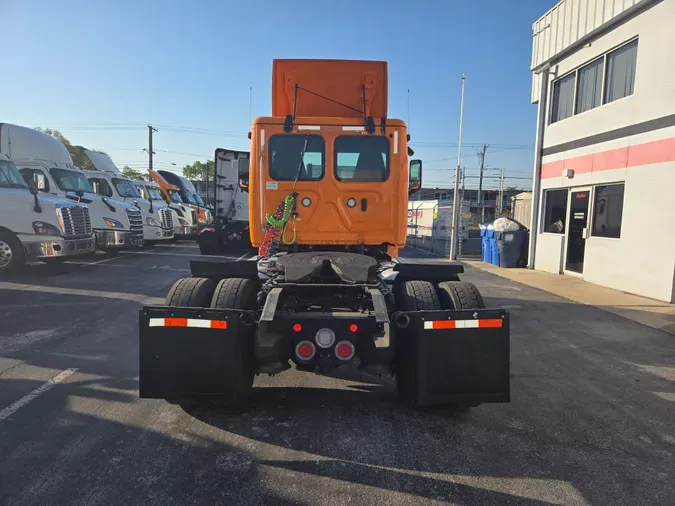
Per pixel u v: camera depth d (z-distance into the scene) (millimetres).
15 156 13203
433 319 3664
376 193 5293
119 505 2740
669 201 9047
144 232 18000
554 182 13188
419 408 4113
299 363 3750
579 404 4449
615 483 3137
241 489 2934
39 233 10906
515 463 3350
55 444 3404
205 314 3609
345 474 3139
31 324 6695
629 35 10180
